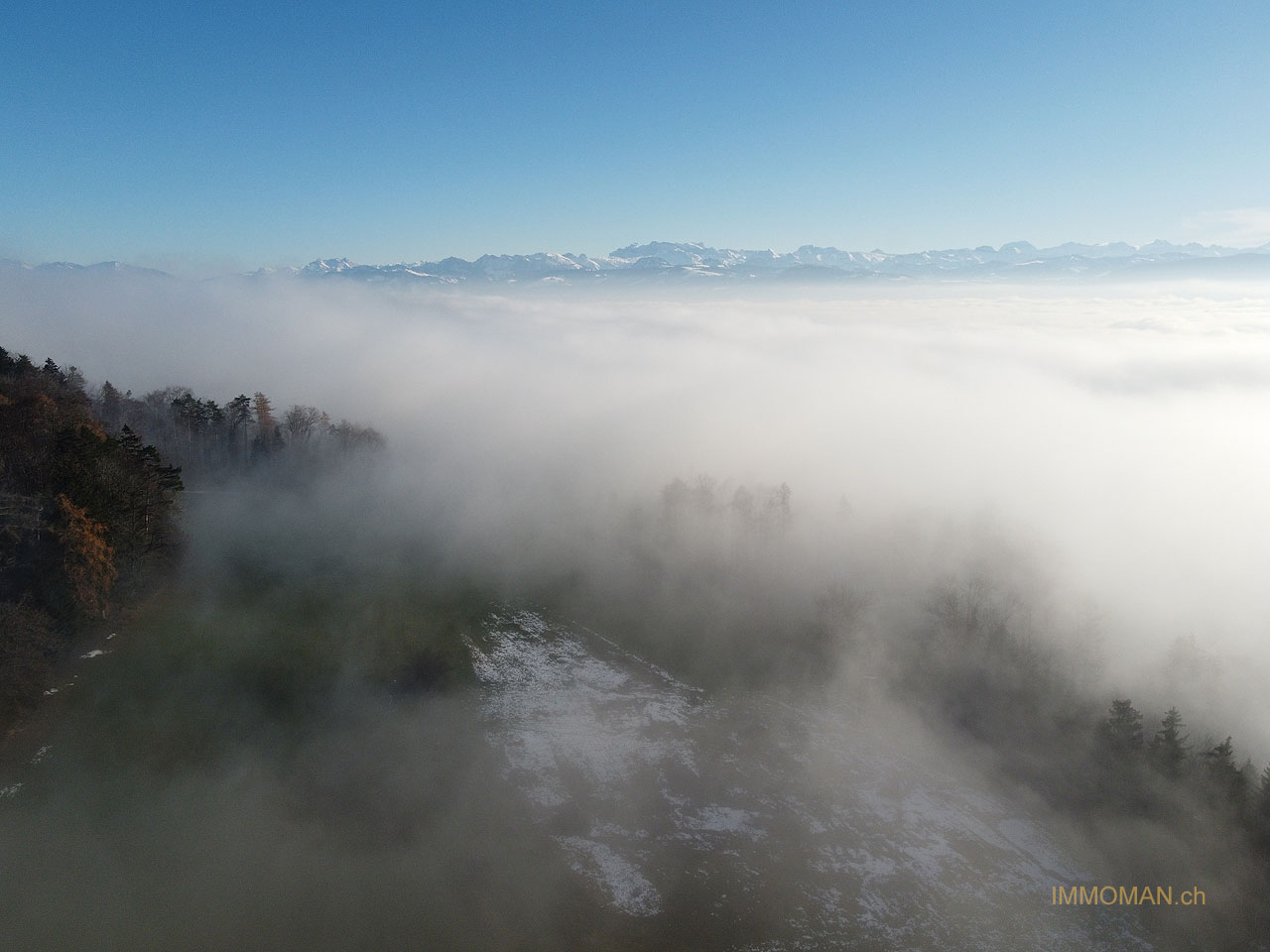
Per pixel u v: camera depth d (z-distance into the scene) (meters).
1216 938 42.81
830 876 45.25
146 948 35.72
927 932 41.72
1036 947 41.38
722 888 43.66
